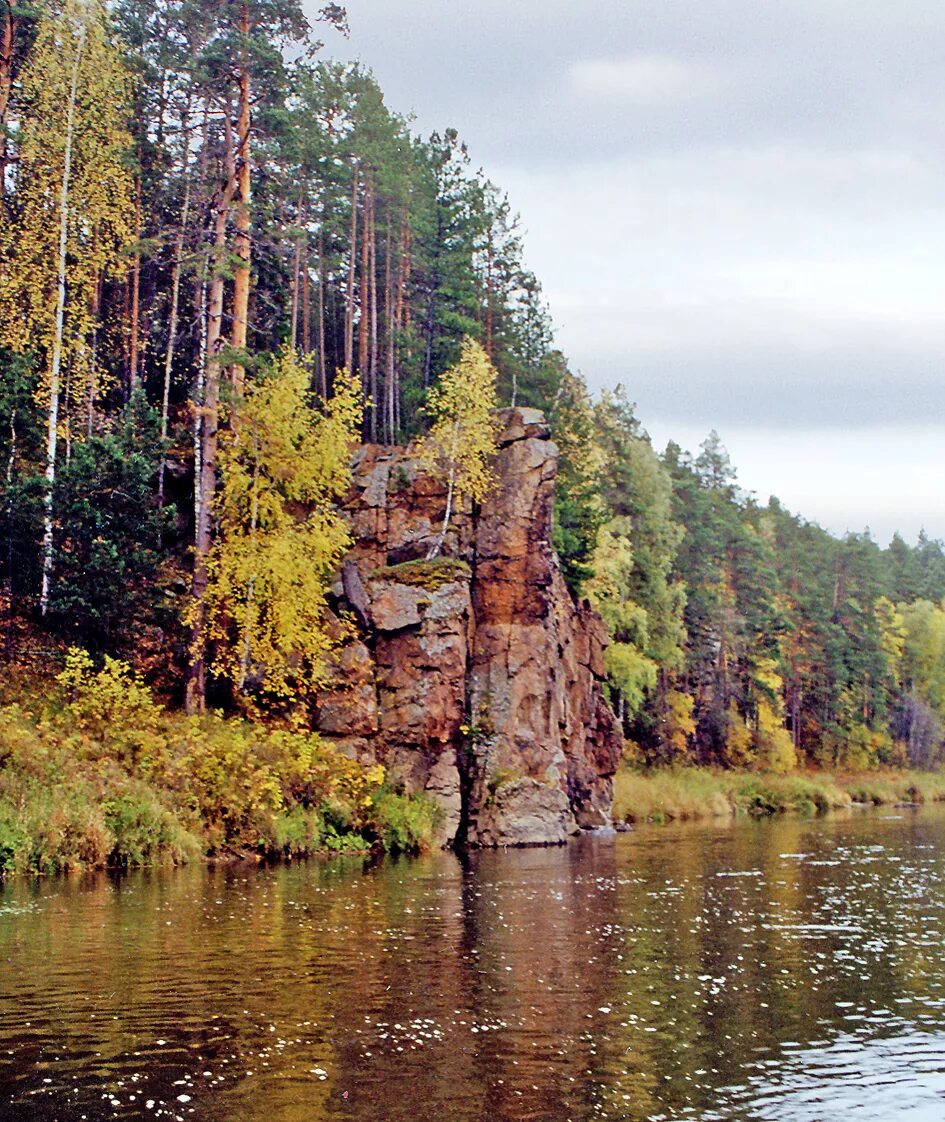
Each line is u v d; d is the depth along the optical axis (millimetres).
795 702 115562
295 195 62562
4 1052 14789
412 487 50125
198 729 39656
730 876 34750
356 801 41781
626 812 65500
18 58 53250
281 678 43844
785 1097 13812
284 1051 14992
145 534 45031
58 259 48219
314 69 65750
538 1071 14500
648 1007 17766
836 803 86625
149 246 47031
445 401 50812
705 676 97625
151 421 49312
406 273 69500
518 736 48000
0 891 27781
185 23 49812
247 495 45781
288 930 23234
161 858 34031
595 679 59656
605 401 86438
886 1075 14688
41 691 40062
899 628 132875
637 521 84125
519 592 49281
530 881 32656
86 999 17344
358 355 70562
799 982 19734
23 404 45781
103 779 34188
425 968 20016
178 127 59062
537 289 75062
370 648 46469
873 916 26828
